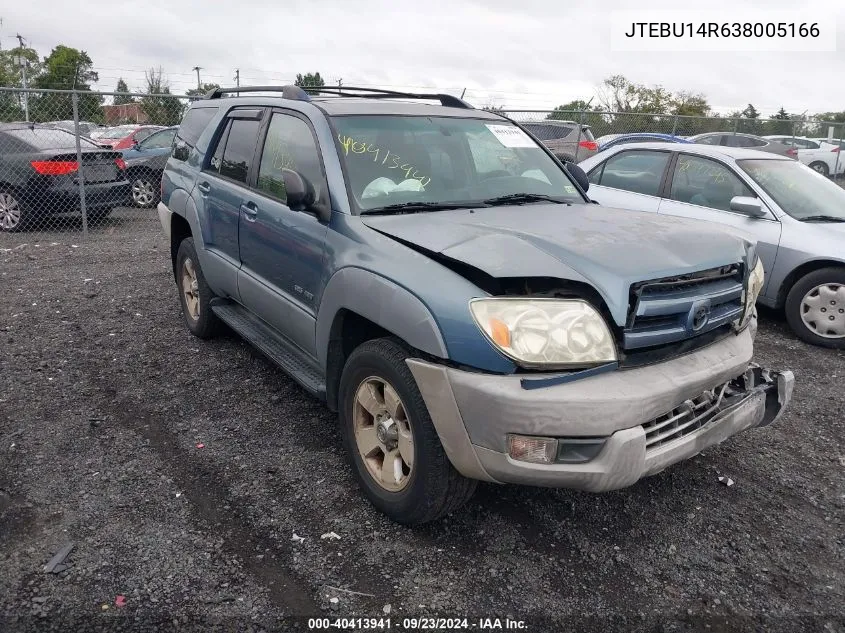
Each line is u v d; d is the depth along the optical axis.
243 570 2.86
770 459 4.00
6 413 4.21
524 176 4.27
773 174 6.69
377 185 3.63
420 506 2.98
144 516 3.20
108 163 10.68
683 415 2.88
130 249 9.48
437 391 2.76
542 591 2.81
